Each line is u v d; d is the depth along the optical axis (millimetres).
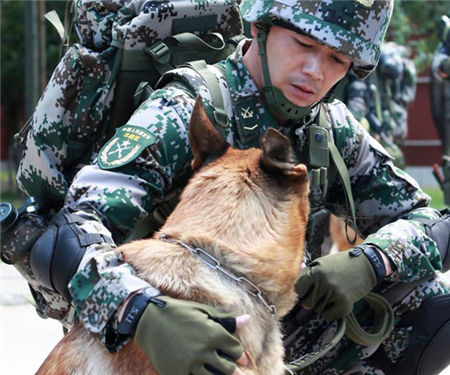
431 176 24750
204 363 2371
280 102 3066
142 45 3250
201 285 2576
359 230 3570
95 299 2539
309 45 2969
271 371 2691
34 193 3365
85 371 2619
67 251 2660
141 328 2438
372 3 2969
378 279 3113
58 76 3266
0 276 7402
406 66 7559
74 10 3658
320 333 3344
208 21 3398
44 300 3271
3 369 5090
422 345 3266
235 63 3188
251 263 2643
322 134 3221
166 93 3027
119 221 2805
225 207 2688
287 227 2730
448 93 8391
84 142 3301
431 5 19312
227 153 2871
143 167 2857
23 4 19766
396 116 7273
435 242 3248
